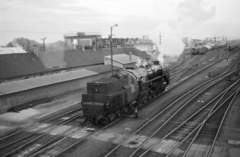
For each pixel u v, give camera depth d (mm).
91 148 13141
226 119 17328
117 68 39500
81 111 20797
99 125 16781
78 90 30859
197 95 24922
